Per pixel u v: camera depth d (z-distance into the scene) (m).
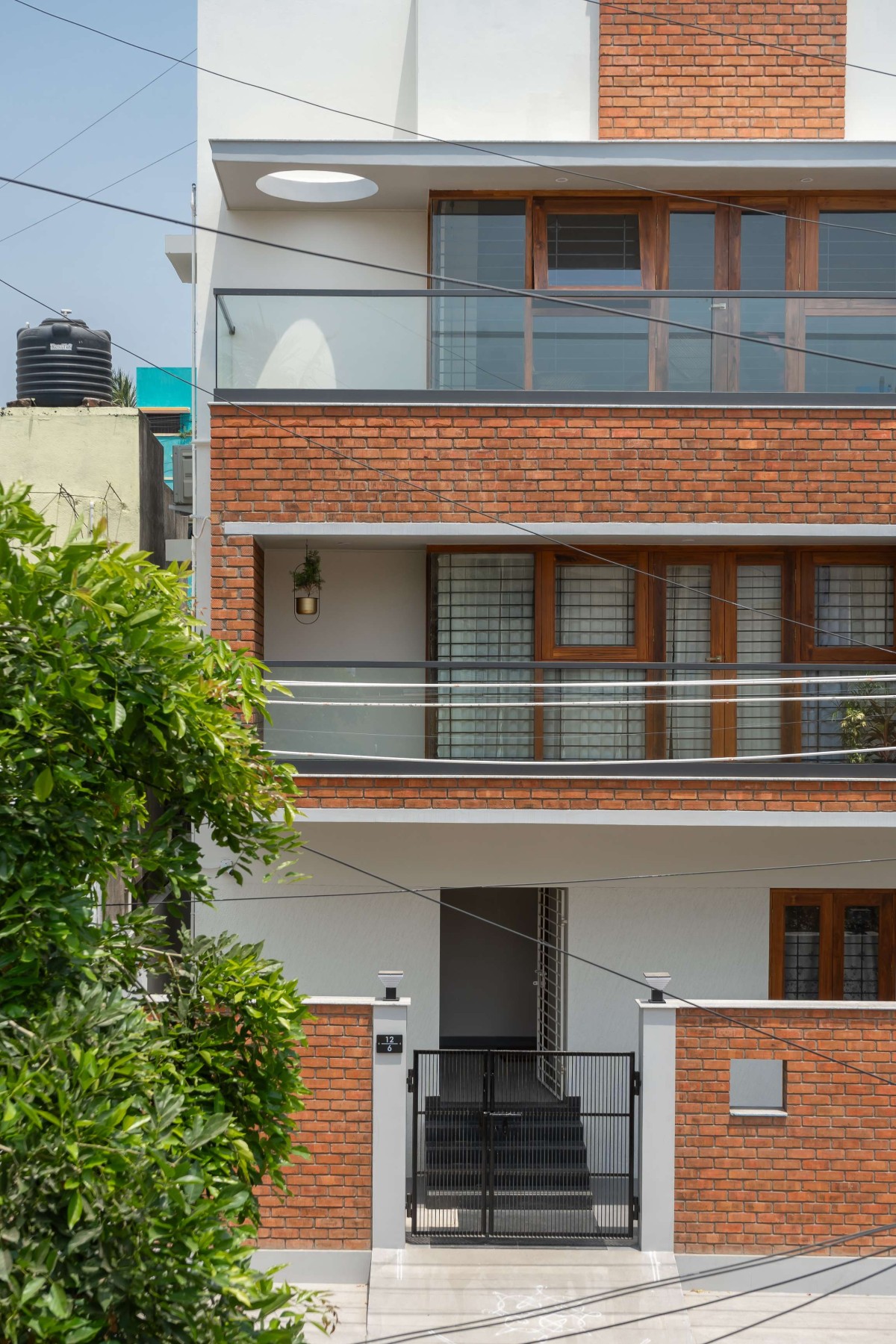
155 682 4.33
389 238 11.45
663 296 9.97
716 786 9.80
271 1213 8.43
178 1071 4.56
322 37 11.48
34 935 3.82
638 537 10.28
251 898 10.84
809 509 9.91
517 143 10.37
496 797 9.74
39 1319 3.02
